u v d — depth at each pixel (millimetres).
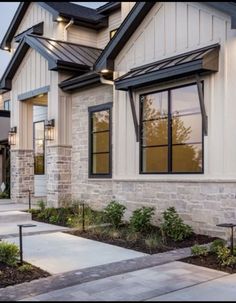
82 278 5812
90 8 15664
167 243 8062
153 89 10031
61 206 12859
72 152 13312
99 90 12383
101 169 12336
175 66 8805
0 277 5918
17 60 14852
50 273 6113
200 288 5324
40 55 13836
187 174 9125
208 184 8547
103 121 12305
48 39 13977
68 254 7297
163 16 9875
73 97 13352
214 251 7055
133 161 10508
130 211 10414
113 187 11016
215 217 8391
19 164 15234
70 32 14680
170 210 8930
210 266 6402
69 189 13234
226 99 8305
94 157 12602
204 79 8750
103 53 11000
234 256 6695
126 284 5492
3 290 5344
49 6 14586
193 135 9125
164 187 9555
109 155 12008
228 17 8312
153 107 10133
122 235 8820
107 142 12125
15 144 15414
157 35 10016
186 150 9258
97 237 8805
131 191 10430
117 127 10992
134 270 6191
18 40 16656
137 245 7953
